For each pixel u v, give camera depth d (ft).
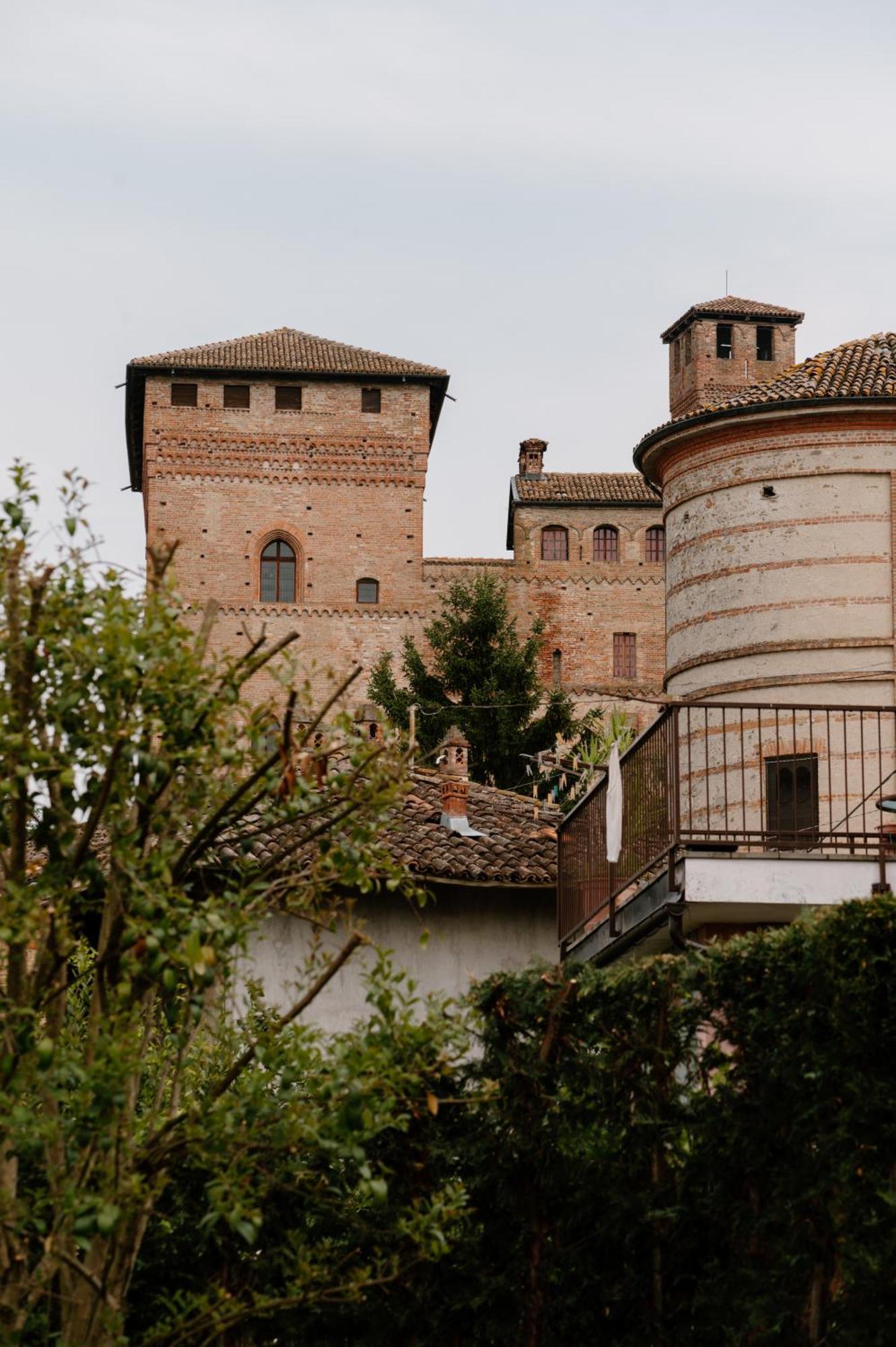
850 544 100.07
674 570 107.65
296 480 264.52
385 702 204.95
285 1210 38.52
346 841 35.94
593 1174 37.09
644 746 62.34
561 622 270.26
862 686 97.71
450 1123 38.32
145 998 36.50
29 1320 36.06
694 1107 36.40
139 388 265.95
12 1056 31.99
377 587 264.52
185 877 36.78
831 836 59.67
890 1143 32.55
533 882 83.25
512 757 201.16
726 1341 35.76
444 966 82.89
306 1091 35.73
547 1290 37.52
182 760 33.73
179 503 261.85
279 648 34.42
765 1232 34.86
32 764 32.50
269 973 78.79
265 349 268.21
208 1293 34.76
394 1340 38.17
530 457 279.28
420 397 268.00
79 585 34.01
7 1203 32.04
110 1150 32.50
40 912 31.40
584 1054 37.32
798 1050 34.09
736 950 35.99
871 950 32.91
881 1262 31.94
